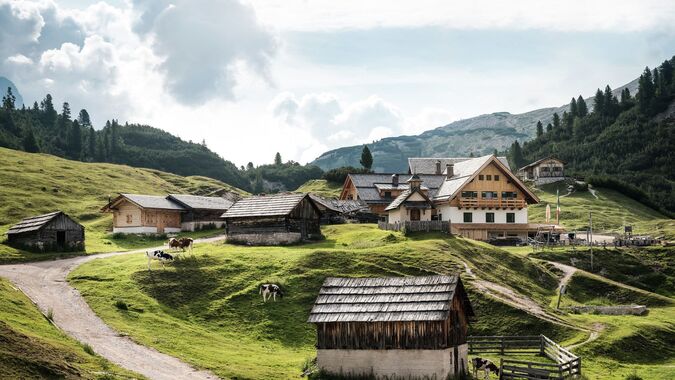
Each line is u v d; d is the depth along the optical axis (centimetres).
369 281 5766
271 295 7481
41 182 16625
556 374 5525
